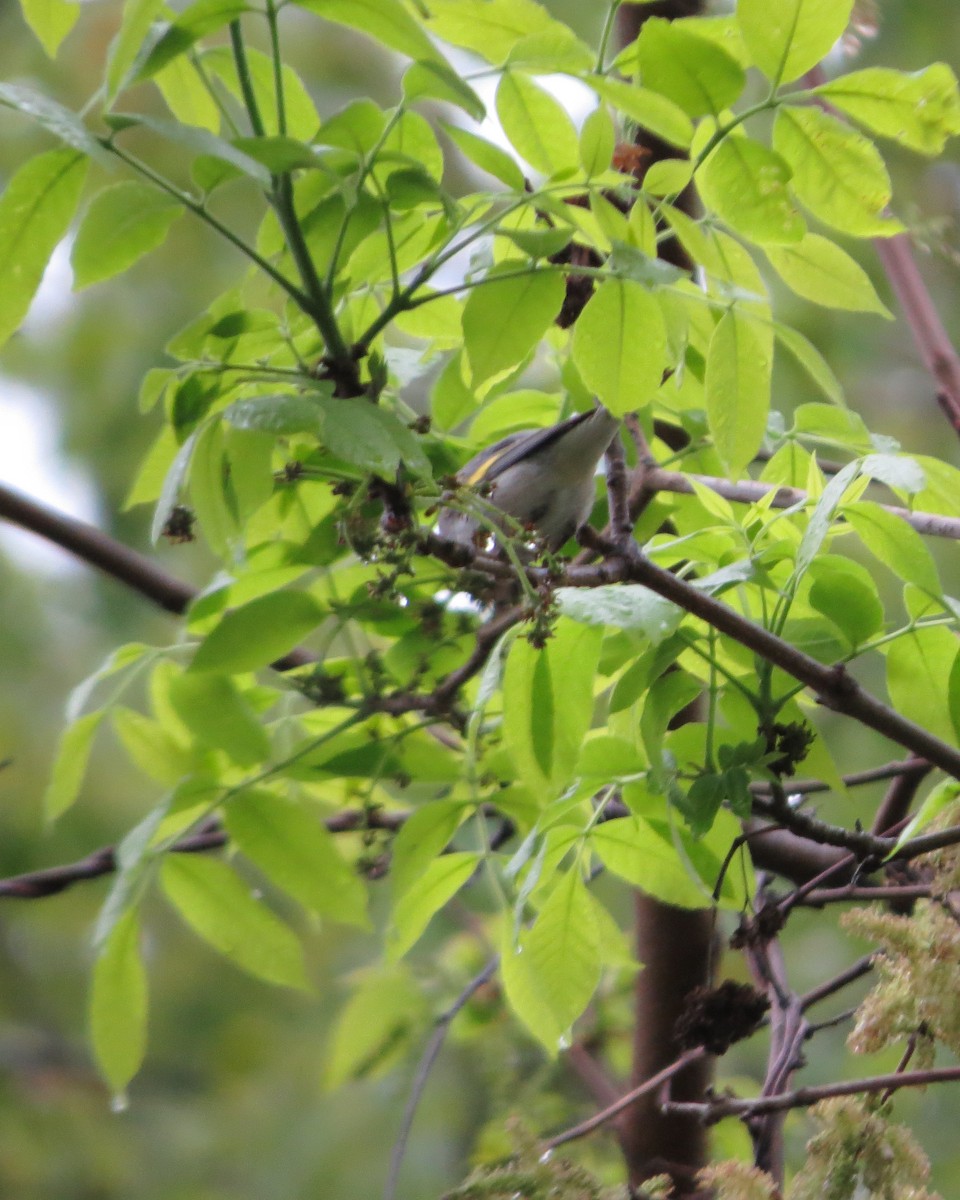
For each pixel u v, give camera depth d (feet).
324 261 12.50
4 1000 37.99
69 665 38.06
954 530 15.49
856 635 14.37
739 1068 30.37
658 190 13.53
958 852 14.03
